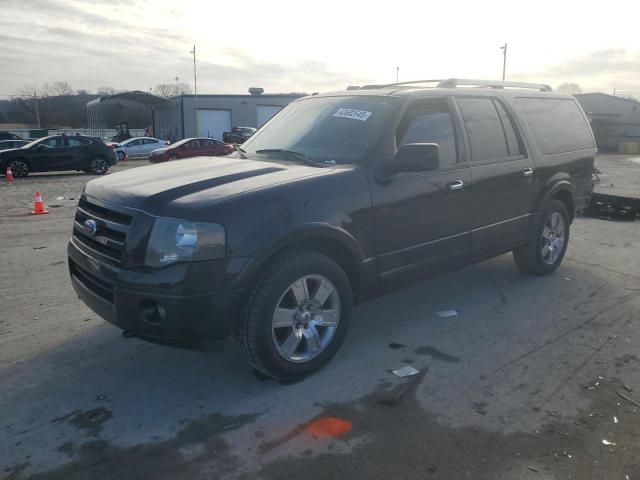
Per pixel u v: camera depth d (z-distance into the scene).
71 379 3.72
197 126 51.62
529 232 5.57
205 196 3.31
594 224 9.13
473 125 4.84
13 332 4.49
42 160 20.53
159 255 3.15
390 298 5.33
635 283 5.77
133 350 4.15
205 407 3.36
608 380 3.70
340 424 3.17
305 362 3.65
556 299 5.27
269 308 3.37
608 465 2.83
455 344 4.27
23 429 3.14
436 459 2.86
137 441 3.02
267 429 3.13
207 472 2.77
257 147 4.69
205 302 3.16
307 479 2.71
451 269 4.72
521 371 3.82
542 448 2.96
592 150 6.47
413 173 4.20
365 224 3.85
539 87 6.08
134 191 3.51
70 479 2.73
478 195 4.76
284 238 3.36
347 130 4.26
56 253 7.17
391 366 3.89
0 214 10.76
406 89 4.58
